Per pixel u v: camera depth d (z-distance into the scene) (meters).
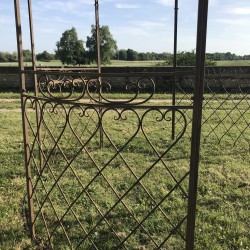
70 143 6.94
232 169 5.53
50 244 3.32
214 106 12.02
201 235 3.53
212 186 4.82
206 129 8.55
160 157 2.56
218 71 14.12
